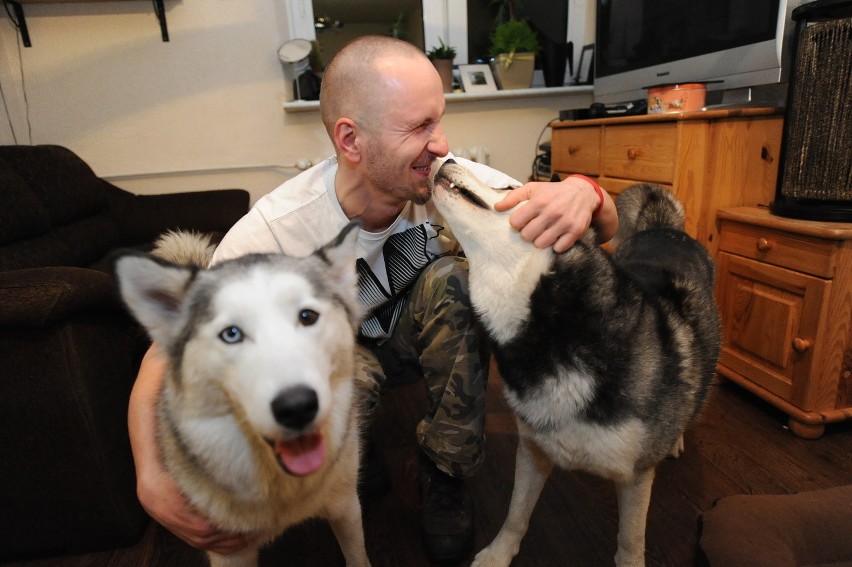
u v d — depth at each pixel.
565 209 1.05
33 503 1.39
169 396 0.95
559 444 1.12
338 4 3.37
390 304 1.45
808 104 1.76
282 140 3.35
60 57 3.04
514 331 1.11
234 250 1.29
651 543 1.37
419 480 1.55
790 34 2.06
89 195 2.83
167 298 0.95
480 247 1.14
